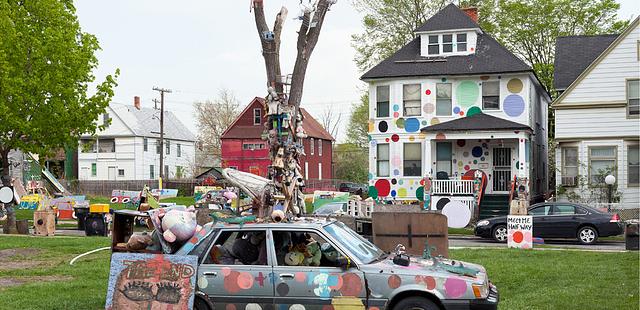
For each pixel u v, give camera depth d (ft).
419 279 26.94
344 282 27.48
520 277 42.27
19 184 130.72
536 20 151.12
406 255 30.12
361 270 27.45
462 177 105.29
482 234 77.56
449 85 107.76
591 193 98.27
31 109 88.22
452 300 26.55
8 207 88.53
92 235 83.30
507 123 102.06
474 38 109.50
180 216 29.73
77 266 49.60
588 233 73.31
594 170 99.50
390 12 148.46
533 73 104.78
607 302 33.88
